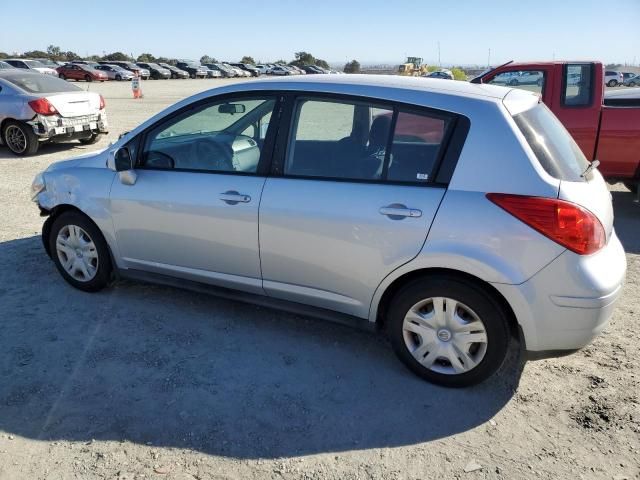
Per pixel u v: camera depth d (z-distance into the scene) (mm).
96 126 11367
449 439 2797
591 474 2555
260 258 3531
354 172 3256
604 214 3008
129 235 4000
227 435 2801
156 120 3902
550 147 3090
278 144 3451
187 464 2598
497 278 2881
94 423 2869
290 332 3838
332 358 3527
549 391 3182
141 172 3906
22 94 10422
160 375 3301
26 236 5730
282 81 3549
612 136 6660
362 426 2889
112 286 4492
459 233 2938
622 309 4215
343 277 3303
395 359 3523
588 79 6750
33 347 3570
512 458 2660
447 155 3025
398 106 3174
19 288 4441
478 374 3102
